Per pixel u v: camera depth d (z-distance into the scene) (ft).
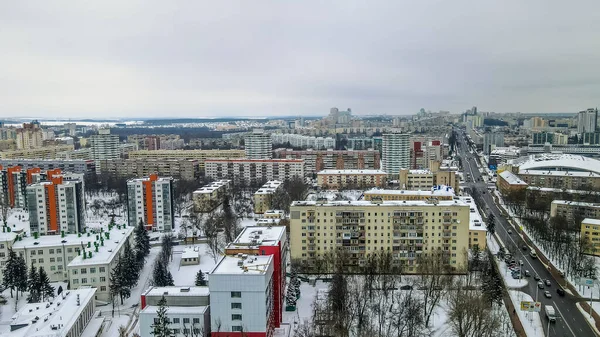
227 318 542.98
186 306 569.23
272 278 610.24
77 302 647.15
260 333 542.57
